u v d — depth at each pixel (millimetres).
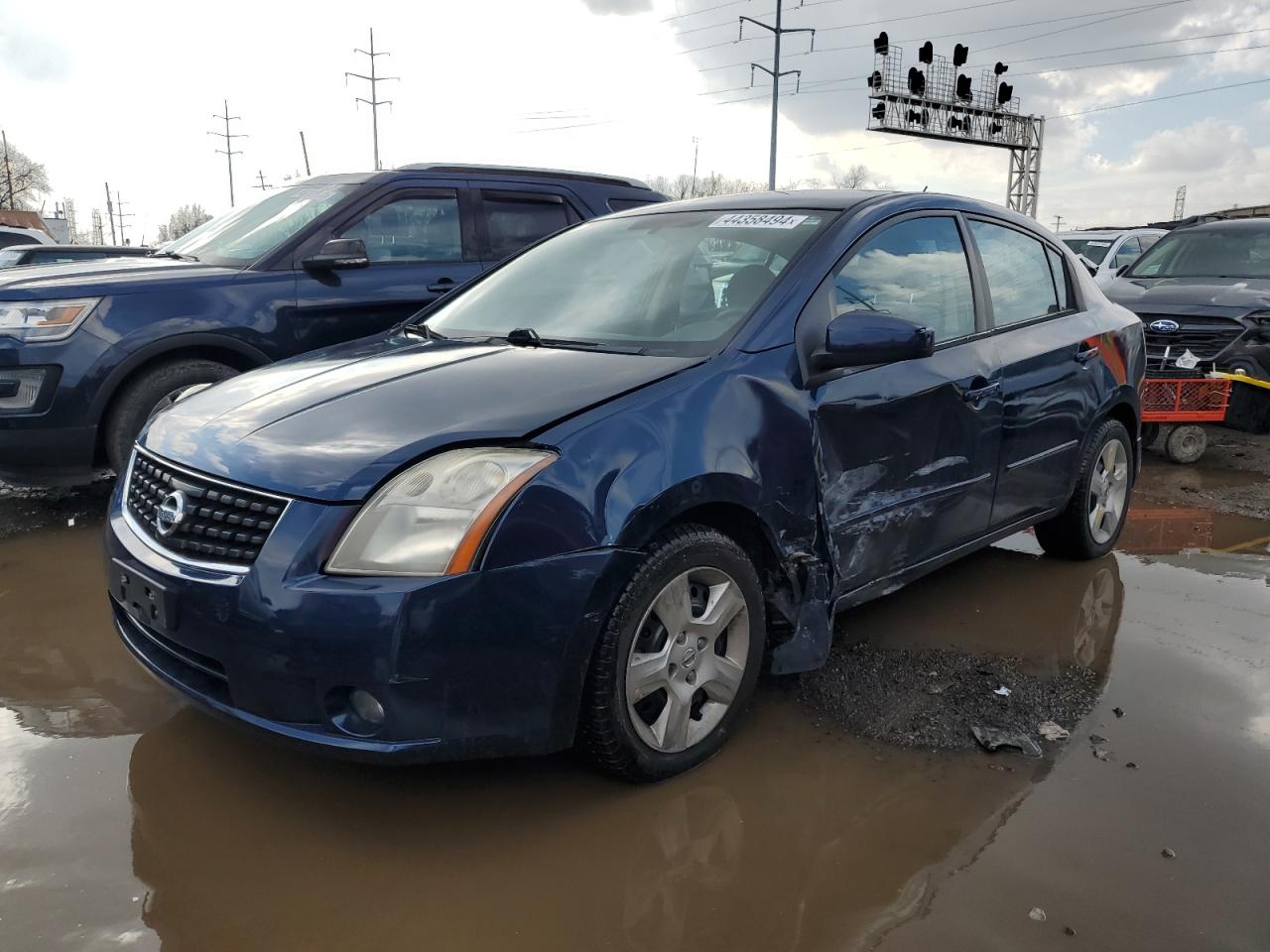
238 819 2355
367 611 2068
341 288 5441
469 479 2197
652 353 2816
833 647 3406
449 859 2213
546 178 6555
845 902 2078
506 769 2598
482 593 2129
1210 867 2189
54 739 2723
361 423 2406
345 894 2088
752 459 2592
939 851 2256
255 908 2037
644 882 2145
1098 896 2086
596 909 2053
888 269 3254
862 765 2639
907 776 2580
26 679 3098
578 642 2252
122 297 4754
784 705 2967
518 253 4020
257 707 2193
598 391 2484
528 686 2209
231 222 5992
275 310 5180
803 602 2811
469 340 3248
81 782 2500
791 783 2541
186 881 2123
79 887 2094
